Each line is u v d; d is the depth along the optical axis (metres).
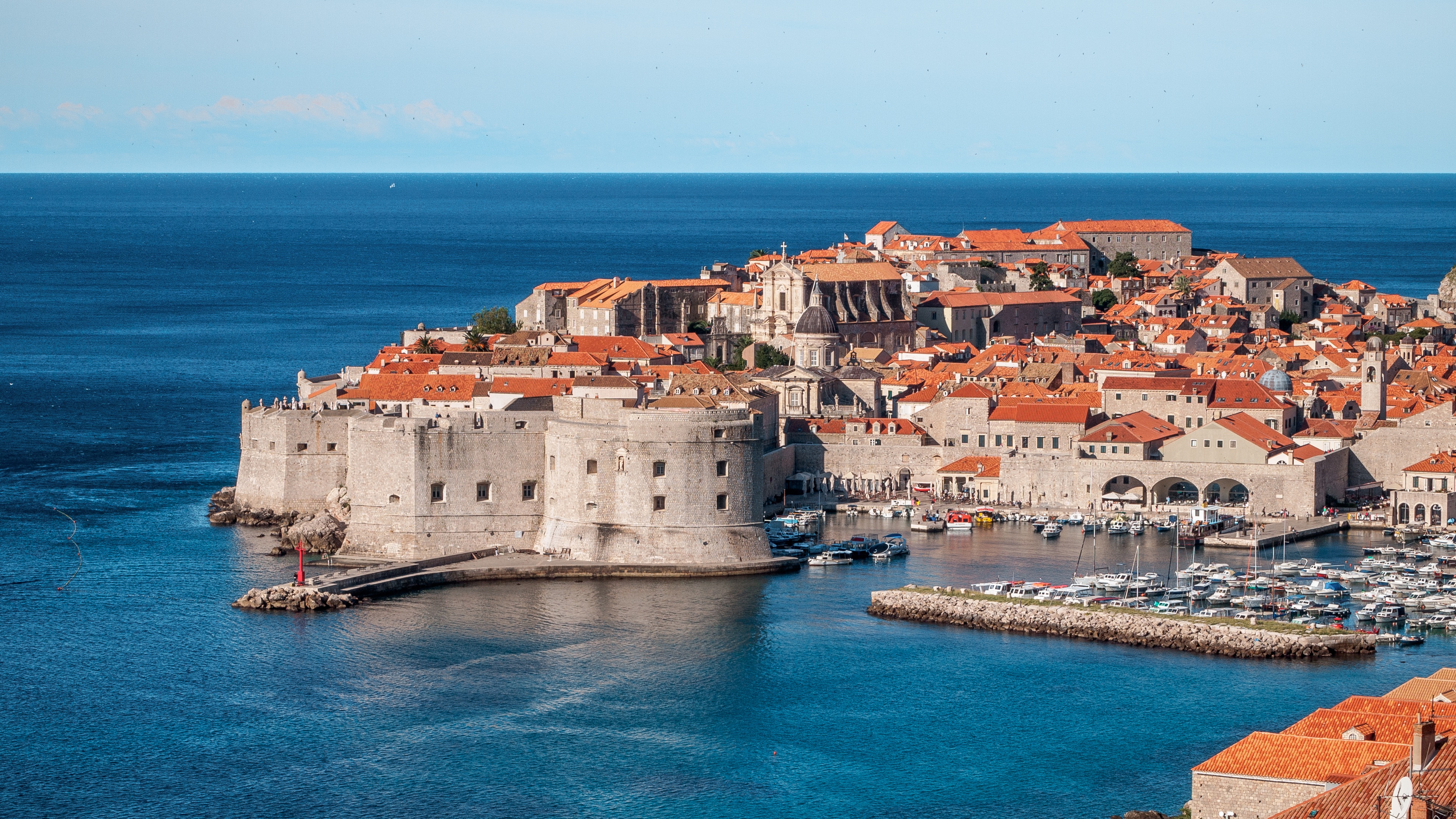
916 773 193.25
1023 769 193.62
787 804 184.88
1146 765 194.38
